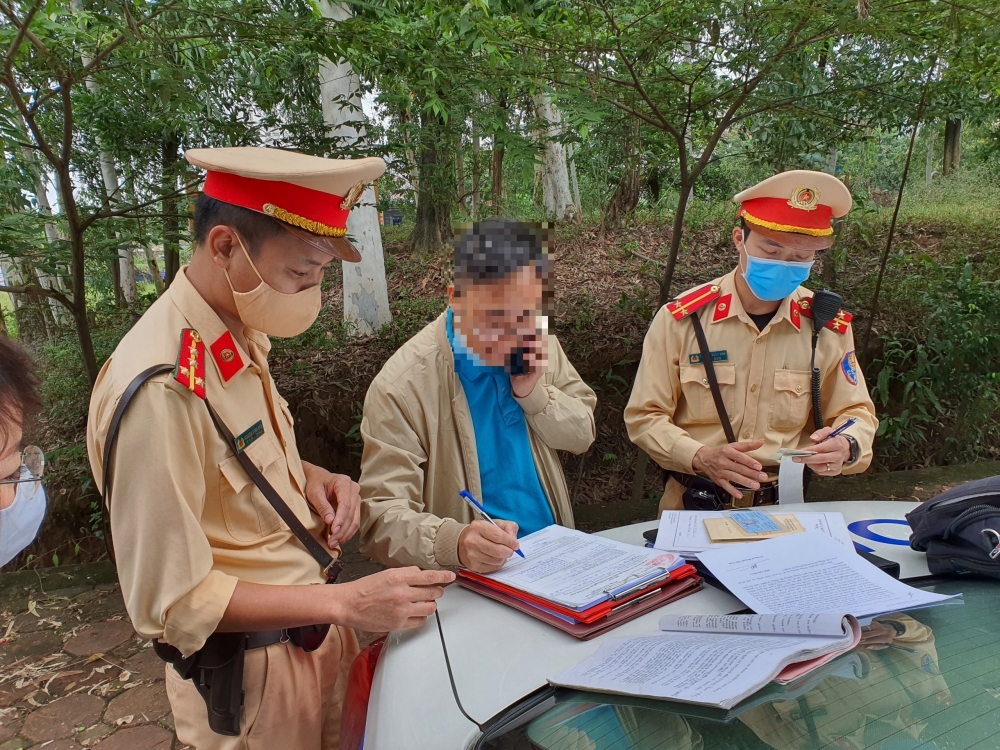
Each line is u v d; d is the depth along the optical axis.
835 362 2.04
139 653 2.95
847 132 3.92
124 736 2.39
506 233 1.41
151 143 3.80
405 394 1.55
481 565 1.31
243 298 1.16
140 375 1.04
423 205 6.93
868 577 1.18
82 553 4.41
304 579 1.26
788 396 2.03
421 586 1.16
